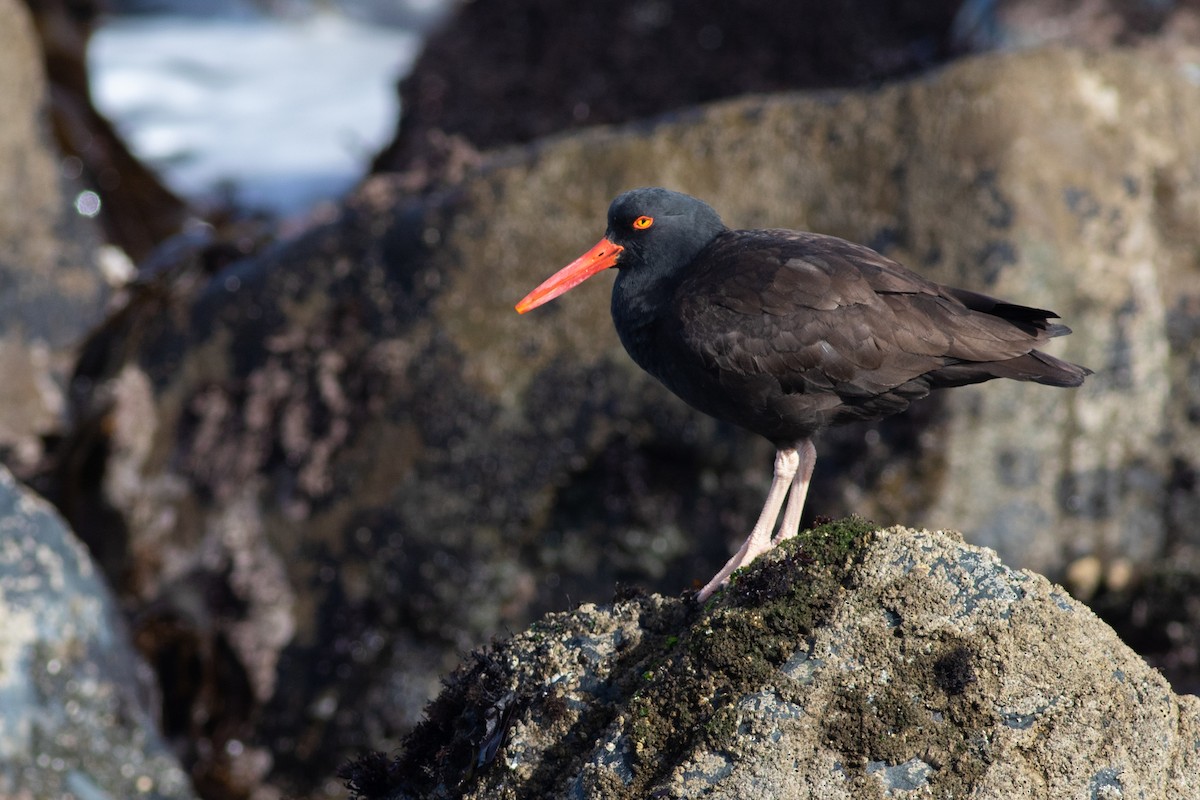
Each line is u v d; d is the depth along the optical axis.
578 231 12.89
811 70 20.23
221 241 15.08
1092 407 12.22
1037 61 12.61
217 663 13.09
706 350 7.62
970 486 11.98
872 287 7.46
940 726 5.73
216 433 13.67
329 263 13.58
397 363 13.02
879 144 12.60
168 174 29.22
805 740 5.73
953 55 17.12
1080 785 5.70
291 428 13.33
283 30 40.38
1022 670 5.80
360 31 41.47
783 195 12.77
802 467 7.96
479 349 12.84
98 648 10.88
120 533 13.88
